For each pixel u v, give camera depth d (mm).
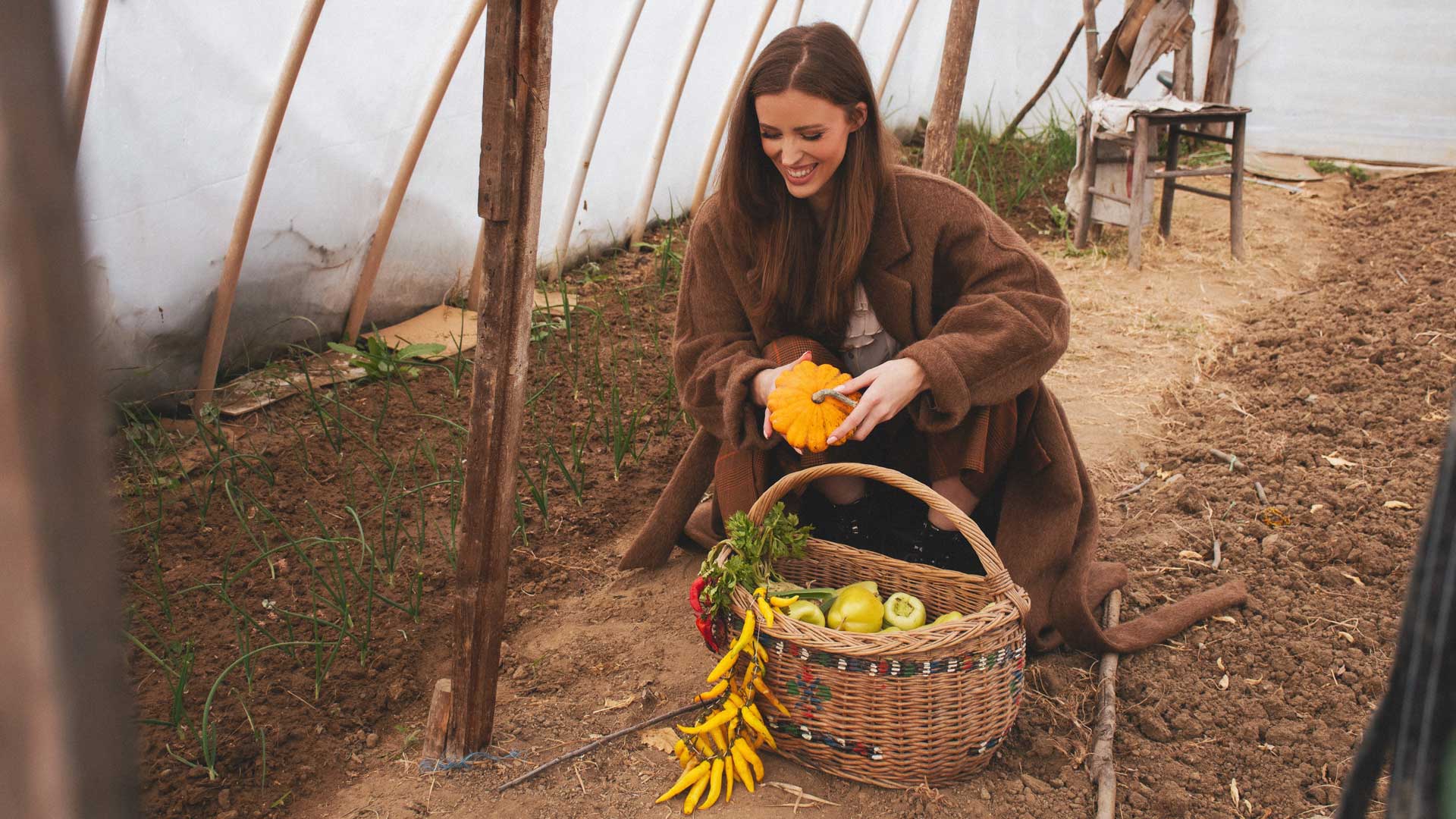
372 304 4684
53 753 445
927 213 2385
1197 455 3721
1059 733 2408
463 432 3824
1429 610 782
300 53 3586
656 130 5574
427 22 4016
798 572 2541
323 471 3627
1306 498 3393
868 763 2182
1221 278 5641
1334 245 6125
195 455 3680
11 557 420
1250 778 2293
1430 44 7320
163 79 3418
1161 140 7664
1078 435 3957
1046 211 6707
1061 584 2600
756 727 2203
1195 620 2797
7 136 392
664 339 4762
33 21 392
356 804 2240
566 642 2781
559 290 5238
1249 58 7770
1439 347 4473
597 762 2334
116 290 3637
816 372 2357
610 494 3551
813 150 2209
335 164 4105
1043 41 7766
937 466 2484
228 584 2994
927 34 7344
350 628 2797
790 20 5996
